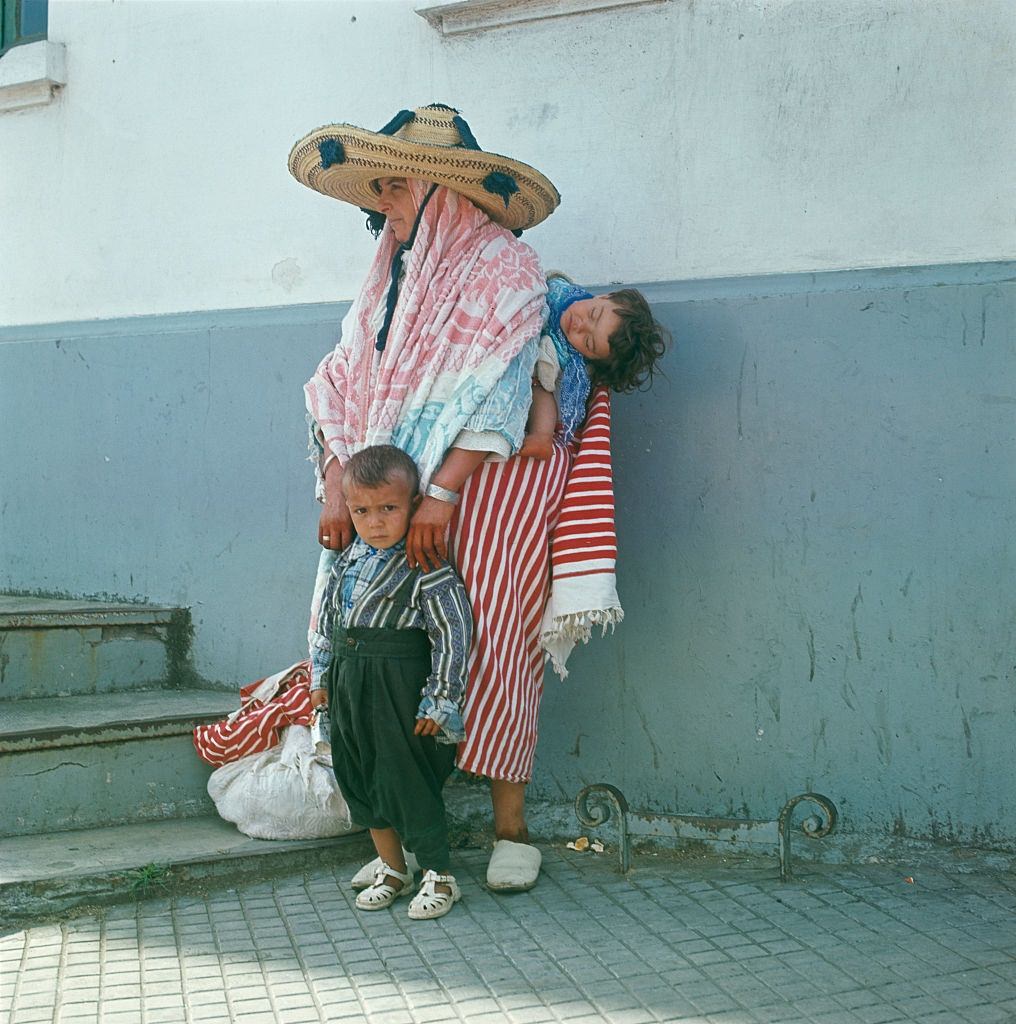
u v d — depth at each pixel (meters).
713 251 3.43
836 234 3.28
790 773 3.31
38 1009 2.42
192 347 4.19
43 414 4.53
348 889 3.11
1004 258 3.12
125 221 4.40
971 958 2.58
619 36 3.53
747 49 3.37
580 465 3.19
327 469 3.20
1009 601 3.08
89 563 4.43
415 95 3.86
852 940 2.69
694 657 3.41
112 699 3.89
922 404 3.15
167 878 3.08
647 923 2.82
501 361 2.99
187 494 4.20
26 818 3.32
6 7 4.73
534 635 3.18
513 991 2.47
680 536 3.42
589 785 3.45
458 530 3.03
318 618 3.07
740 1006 2.37
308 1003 2.44
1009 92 3.11
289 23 4.06
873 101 3.24
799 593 3.29
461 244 3.15
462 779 3.67
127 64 4.37
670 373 3.43
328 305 4.00
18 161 4.62
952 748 3.14
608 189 3.56
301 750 3.35
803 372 3.27
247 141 4.15
